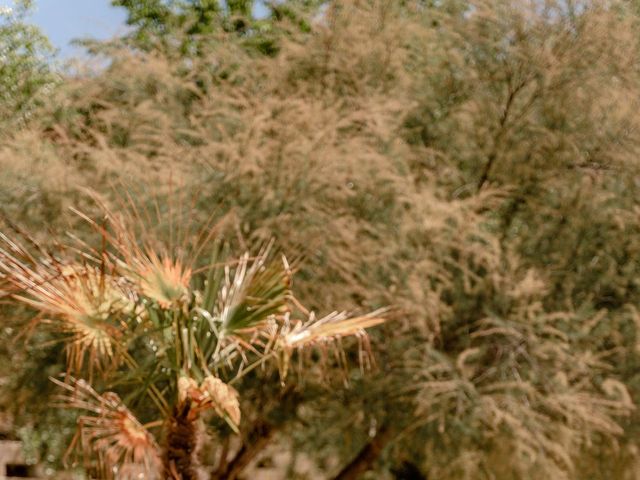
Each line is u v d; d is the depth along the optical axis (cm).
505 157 927
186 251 757
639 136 912
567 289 850
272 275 567
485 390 784
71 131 983
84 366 816
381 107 870
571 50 936
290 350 586
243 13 1402
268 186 830
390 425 823
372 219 867
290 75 983
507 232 907
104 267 541
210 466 966
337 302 809
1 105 1054
